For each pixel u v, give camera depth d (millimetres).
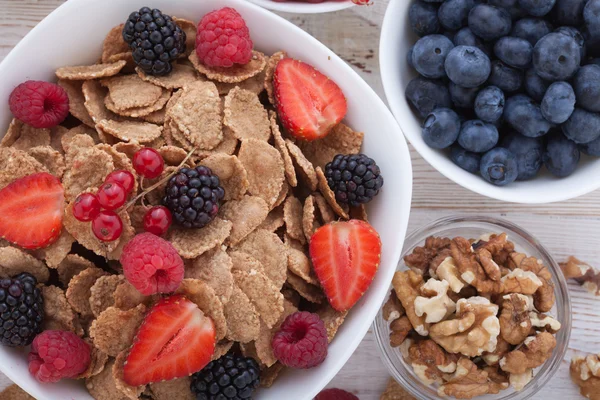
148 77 431
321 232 422
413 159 511
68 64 438
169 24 424
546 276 473
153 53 422
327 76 444
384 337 472
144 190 411
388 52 467
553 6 457
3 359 400
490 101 451
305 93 438
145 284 390
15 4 495
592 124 447
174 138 425
